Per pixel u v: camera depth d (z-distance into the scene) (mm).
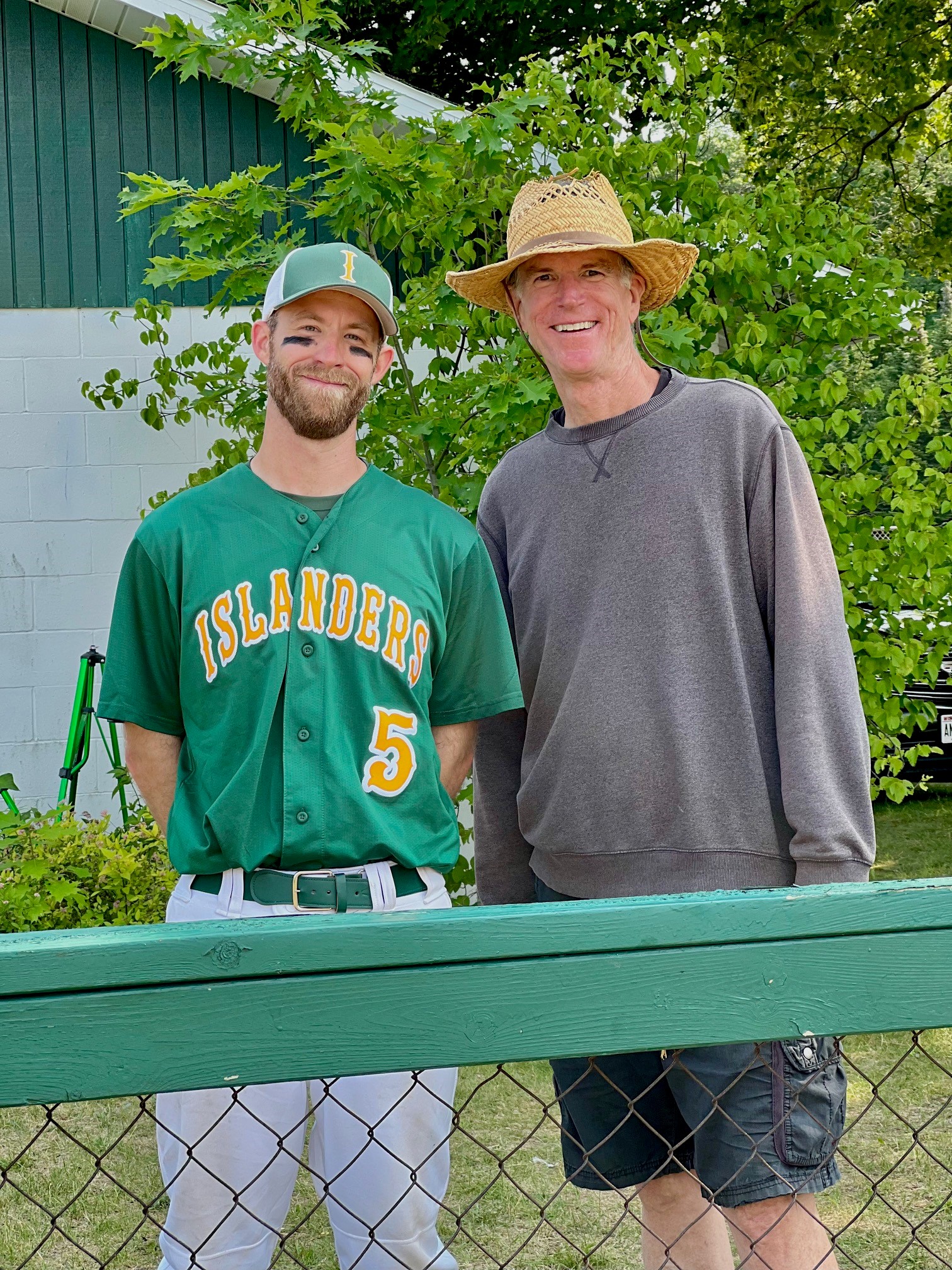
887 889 1306
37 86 5910
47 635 5906
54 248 5910
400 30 12438
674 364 4441
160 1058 1189
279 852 1971
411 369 5688
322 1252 3016
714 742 2145
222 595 2049
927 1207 3100
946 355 4934
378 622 2068
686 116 4875
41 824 4938
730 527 2195
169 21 4391
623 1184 2340
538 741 2408
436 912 1249
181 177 6027
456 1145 3529
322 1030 1214
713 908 1275
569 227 2371
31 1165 3406
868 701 4910
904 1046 4184
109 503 5930
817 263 4738
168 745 2205
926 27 12125
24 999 1167
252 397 5492
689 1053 2059
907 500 4645
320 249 2150
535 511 2395
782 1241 1974
